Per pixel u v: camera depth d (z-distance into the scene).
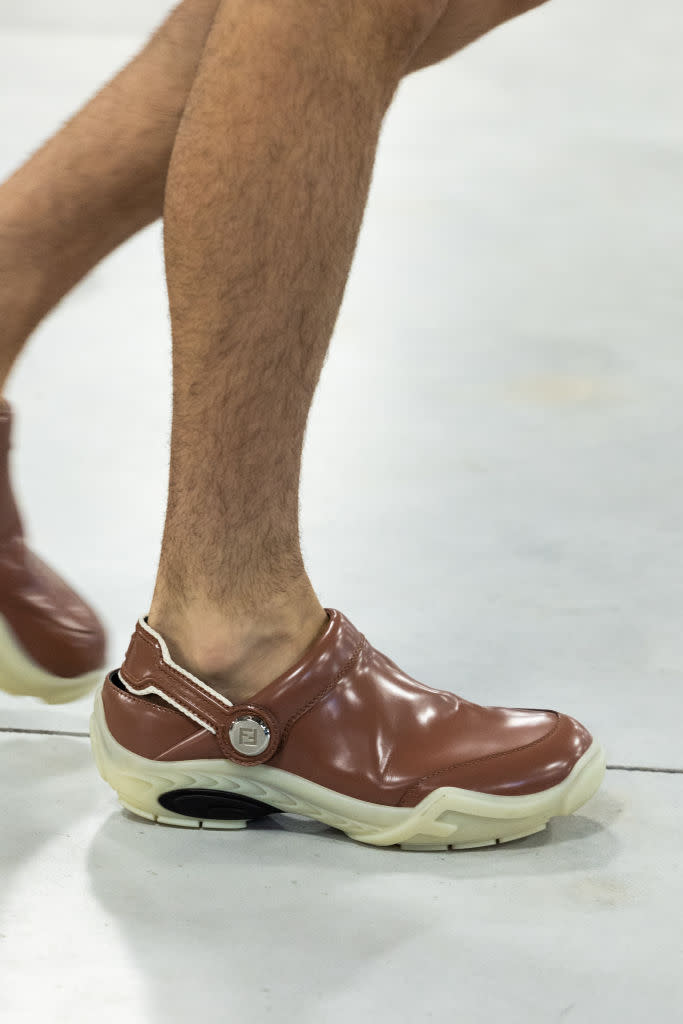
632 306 3.24
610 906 1.00
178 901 1.00
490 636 1.54
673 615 1.62
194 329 1.02
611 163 5.00
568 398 2.55
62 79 6.39
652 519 1.95
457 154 5.14
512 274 3.55
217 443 1.04
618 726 1.31
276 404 1.03
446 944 0.94
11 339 1.28
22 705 1.37
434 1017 0.86
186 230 1.00
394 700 1.11
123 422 2.38
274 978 0.90
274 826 1.14
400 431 2.35
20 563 1.25
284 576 1.09
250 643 1.09
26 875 1.04
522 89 6.92
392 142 5.36
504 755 1.09
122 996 0.87
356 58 0.98
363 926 0.97
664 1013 0.87
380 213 4.22
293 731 1.09
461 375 2.71
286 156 0.98
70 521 1.90
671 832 1.12
